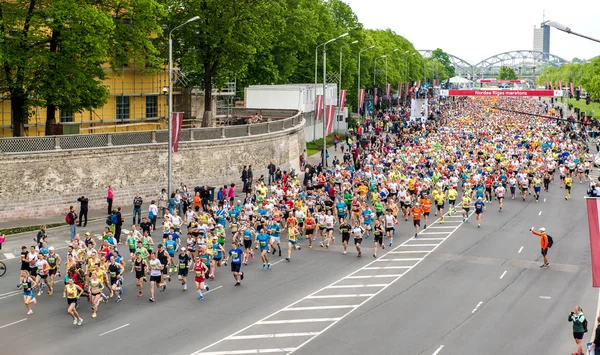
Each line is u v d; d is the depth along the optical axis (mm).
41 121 62656
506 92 144000
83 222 49094
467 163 74000
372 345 27594
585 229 51750
